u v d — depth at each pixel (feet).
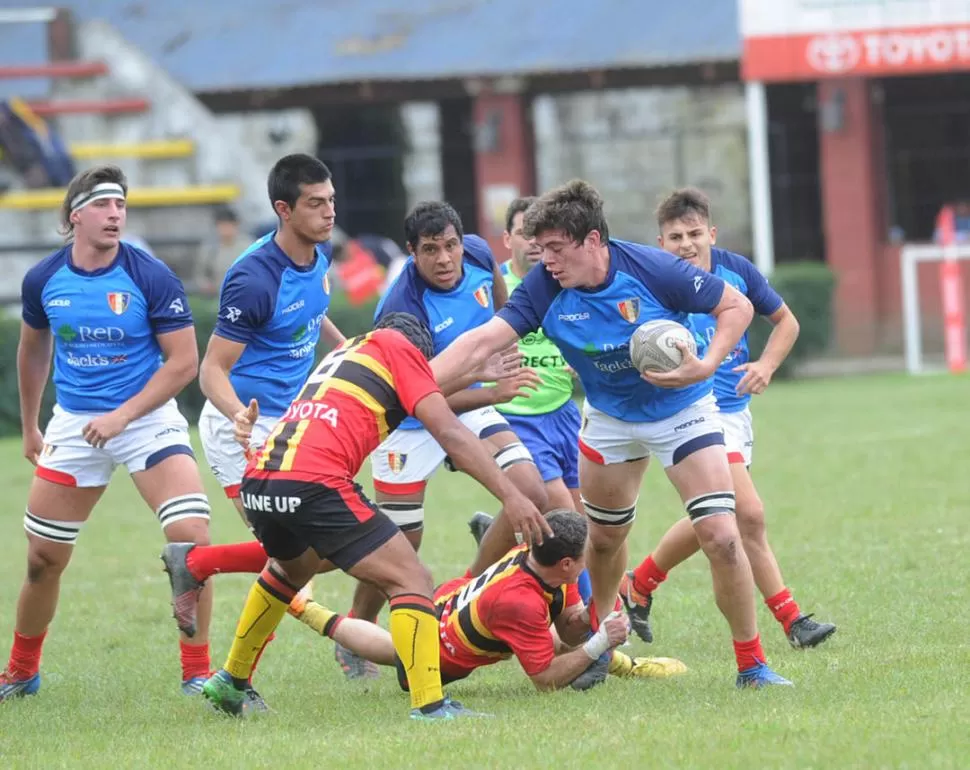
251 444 87.30
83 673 92.07
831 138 304.50
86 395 84.38
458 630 79.87
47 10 328.90
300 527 71.00
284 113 350.02
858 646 85.76
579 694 77.77
